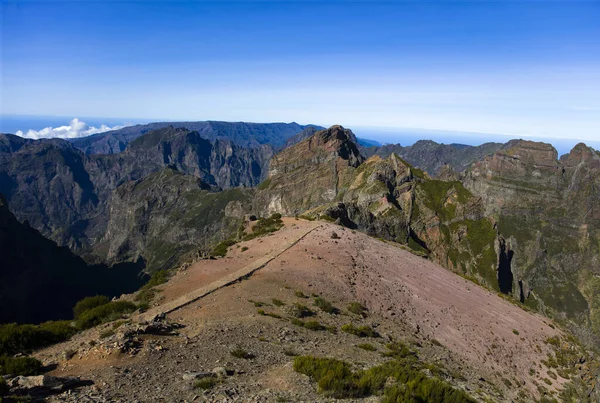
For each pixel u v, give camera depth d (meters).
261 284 40.84
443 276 66.75
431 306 50.22
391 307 45.50
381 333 36.72
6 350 23.02
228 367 20.41
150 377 18.11
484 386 31.69
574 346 57.09
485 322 52.00
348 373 19.44
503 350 46.03
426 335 42.06
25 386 15.49
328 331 32.25
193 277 42.72
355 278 50.22
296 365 20.12
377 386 18.31
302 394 17.08
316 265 50.88
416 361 30.33
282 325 30.45
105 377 17.58
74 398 15.19
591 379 45.81
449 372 31.34
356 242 68.25
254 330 27.88
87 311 32.03
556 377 45.03
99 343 21.52
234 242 67.31
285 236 66.56
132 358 20.12
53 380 16.19
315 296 41.22
